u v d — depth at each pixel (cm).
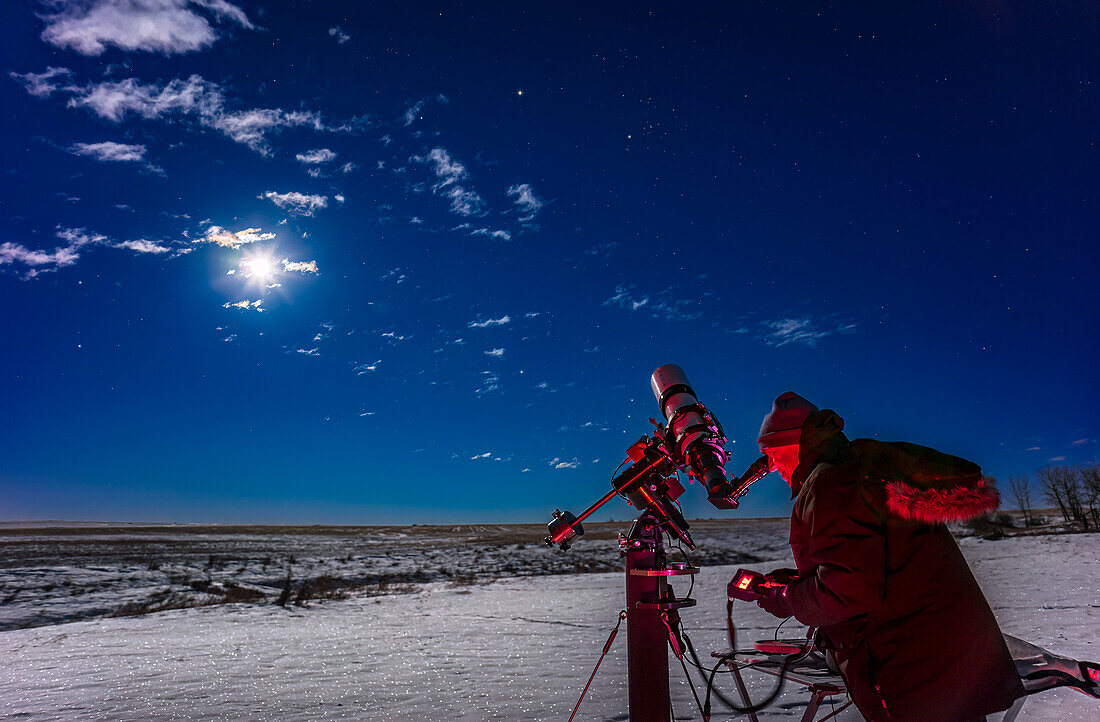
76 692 561
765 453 268
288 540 4216
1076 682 226
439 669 636
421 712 470
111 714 484
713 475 258
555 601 1277
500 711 466
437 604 1298
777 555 2534
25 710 503
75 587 1684
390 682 581
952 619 219
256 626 1024
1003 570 1204
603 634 859
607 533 4588
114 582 1805
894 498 218
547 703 484
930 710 214
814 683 248
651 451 288
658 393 304
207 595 1554
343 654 739
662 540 285
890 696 221
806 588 232
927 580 222
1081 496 3312
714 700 464
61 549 3070
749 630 797
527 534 5288
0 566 2178
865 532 222
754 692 485
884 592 225
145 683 592
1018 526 3091
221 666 675
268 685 578
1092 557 1355
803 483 250
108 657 739
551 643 791
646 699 269
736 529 4538
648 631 273
